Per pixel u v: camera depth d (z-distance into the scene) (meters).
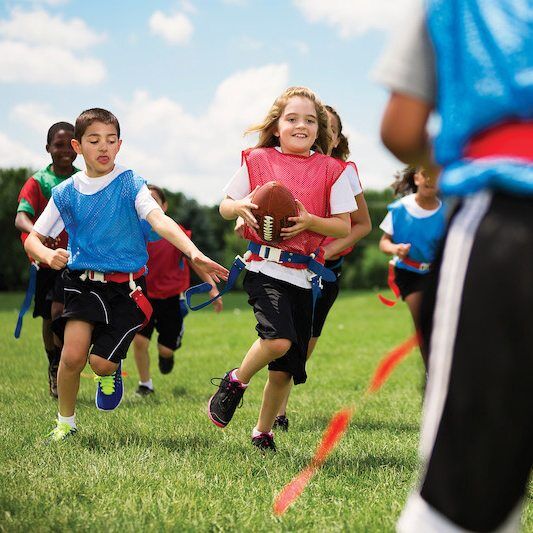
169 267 9.32
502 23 2.16
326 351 13.95
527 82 2.10
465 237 2.11
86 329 5.68
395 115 2.28
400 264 7.73
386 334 17.39
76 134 5.85
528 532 3.57
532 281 2.00
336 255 6.73
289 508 3.92
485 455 2.00
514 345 2.00
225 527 3.66
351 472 4.78
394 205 7.64
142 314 5.82
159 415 7.09
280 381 5.36
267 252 5.34
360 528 3.62
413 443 5.72
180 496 4.12
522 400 2.00
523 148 2.11
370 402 8.09
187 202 47.16
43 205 7.94
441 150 2.22
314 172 5.53
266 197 5.20
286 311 5.21
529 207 2.07
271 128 5.70
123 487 4.29
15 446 5.43
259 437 5.50
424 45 2.25
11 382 9.92
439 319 2.12
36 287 8.05
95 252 5.73
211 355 13.65
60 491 4.18
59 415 5.83
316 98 5.70
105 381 5.87
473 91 2.16
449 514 2.02
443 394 2.08
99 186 5.82
